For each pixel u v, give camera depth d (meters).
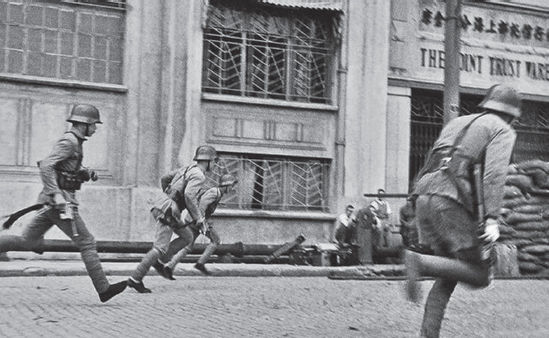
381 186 21.08
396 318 9.10
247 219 19.91
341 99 20.91
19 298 10.31
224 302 10.38
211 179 19.69
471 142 6.35
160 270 12.68
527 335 7.99
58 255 16.70
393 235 20.34
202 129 19.66
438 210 6.35
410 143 22.12
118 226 18.52
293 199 20.56
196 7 19.50
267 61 20.48
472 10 22.91
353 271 16.59
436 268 6.28
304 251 18.44
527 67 23.48
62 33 18.55
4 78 17.91
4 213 17.73
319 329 8.12
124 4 18.98
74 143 9.38
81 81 18.62
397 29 21.86
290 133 20.53
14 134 18.02
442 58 22.33
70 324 8.09
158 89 19.12
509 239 16.47
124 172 18.83
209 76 19.92
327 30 21.11
